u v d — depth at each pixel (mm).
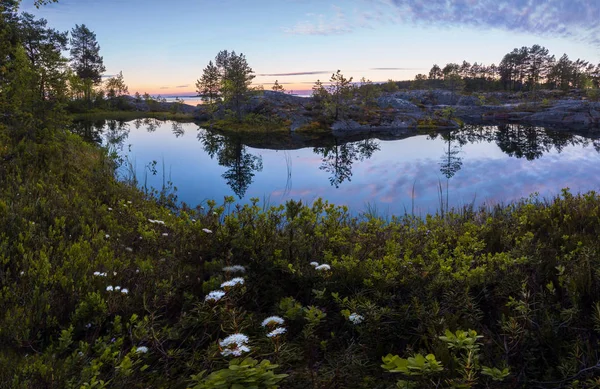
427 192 16969
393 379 2850
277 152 34062
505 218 6727
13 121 11977
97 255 5145
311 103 72375
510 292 3738
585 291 3498
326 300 3883
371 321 3250
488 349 3047
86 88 87375
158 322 3643
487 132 57188
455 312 3543
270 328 2998
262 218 5523
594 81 158375
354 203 14641
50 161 10586
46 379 2762
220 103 82812
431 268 4133
